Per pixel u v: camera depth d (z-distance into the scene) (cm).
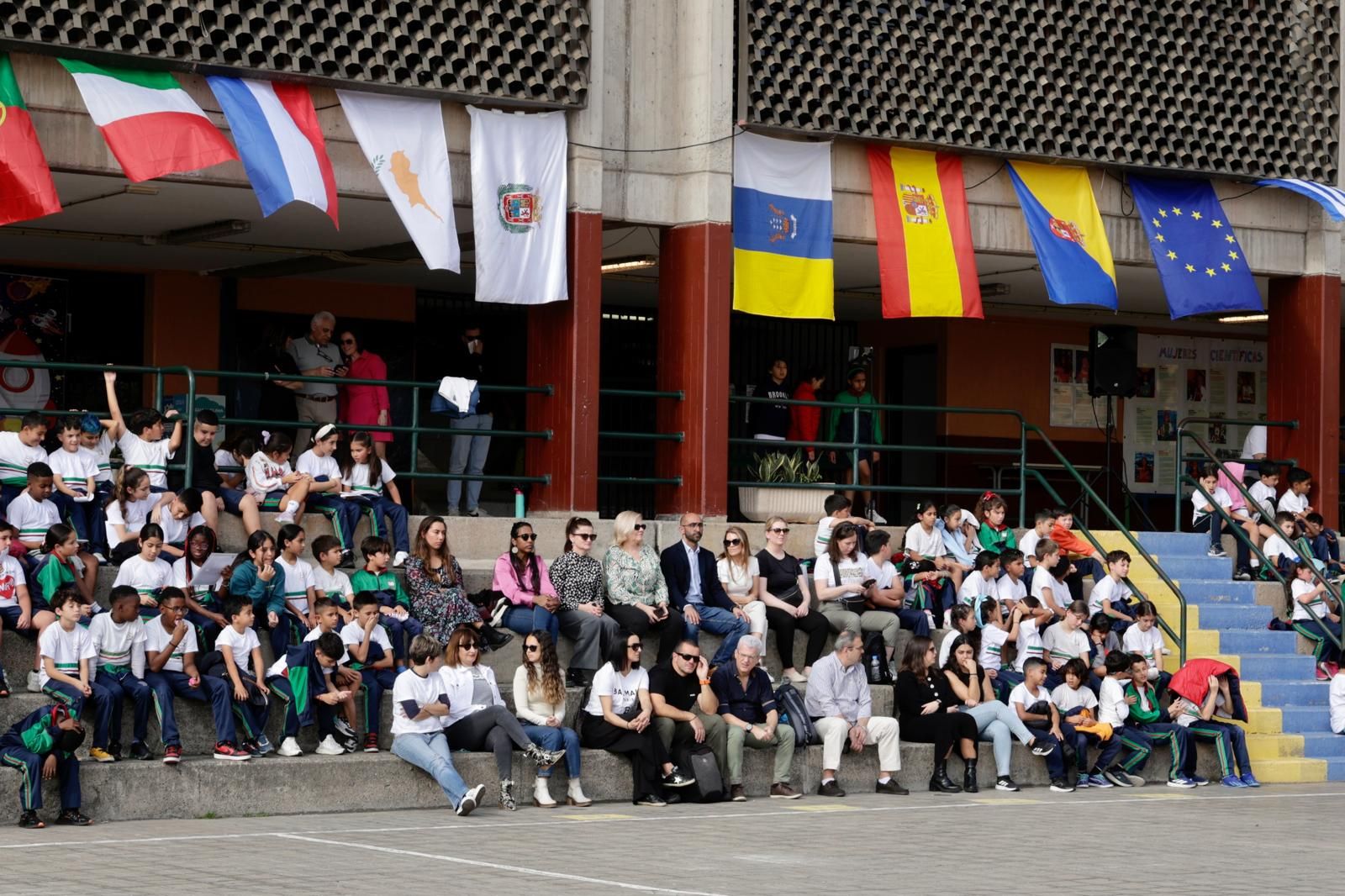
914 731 1988
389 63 2016
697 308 2222
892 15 2327
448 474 2188
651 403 3055
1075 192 2459
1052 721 2011
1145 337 3228
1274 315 2706
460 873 1309
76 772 1533
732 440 2252
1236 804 1928
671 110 2259
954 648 2028
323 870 1309
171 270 2619
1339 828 1744
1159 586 2398
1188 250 2522
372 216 2200
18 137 1783
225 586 1770
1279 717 2253
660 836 1550
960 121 2359
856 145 2336
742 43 2227
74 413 1861
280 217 2217
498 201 2086
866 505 2434
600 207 2170
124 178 1933
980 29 2381
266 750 1683
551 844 1485
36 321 2545
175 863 1323
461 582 1888
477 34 2073
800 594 2070
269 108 1922
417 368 2817
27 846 1397
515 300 2091
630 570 1973
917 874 1374
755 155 2252
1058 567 2244
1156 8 2517
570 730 1770
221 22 1903
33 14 1806
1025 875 1386
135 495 1805
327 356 2342
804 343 3141
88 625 1616
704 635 2047
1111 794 1991
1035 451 3142
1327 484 2653
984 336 3106
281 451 1941
